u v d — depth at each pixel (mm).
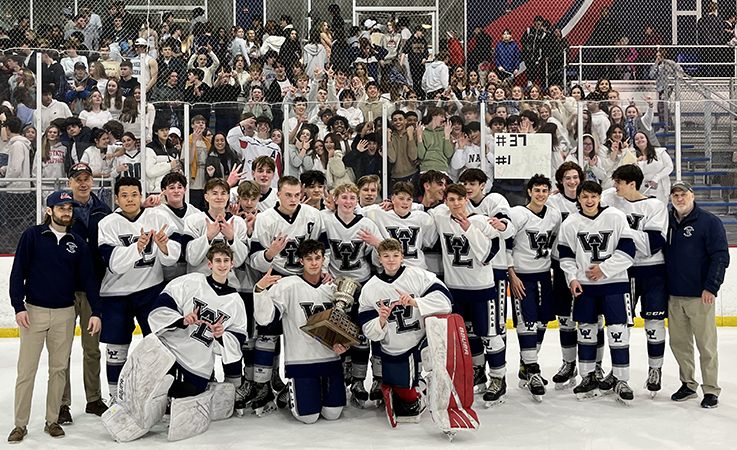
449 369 4480
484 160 7703
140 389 4465
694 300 5207
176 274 5184
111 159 7609
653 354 5418
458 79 10867
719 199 8641
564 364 5727
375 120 7609
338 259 5203
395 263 4766
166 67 10352
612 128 7852
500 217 5355
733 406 5172
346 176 7621
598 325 5703
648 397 5457
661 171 7977
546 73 11227
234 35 11180
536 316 5438
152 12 11320
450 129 7660
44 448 4375
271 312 4703
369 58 11234
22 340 4551
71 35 10172
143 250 4863
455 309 5375
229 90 9805
